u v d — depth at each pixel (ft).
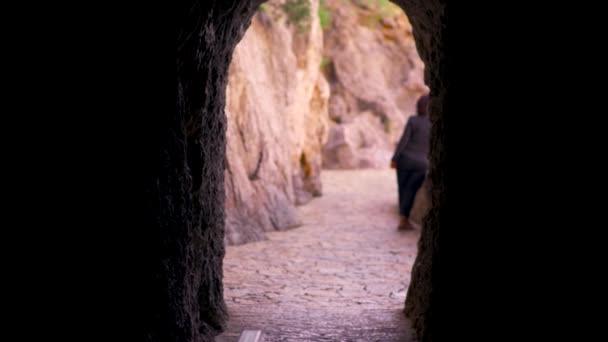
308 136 51.96
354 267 28.53
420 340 17.89
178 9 12.55
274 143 40.29
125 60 11.57
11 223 10.46
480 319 13.20
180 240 13.09
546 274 10.86
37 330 10.57
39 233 10.65
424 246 19.86
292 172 48.57
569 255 10.39
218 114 18.58
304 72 48.39
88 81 11.12
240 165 36.06
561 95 10.68
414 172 37.24
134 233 11.59
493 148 12.84
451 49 15.79
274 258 30.07
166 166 12.50
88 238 11.03
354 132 80.43
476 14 13.71
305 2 48.14
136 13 11.65
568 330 10.33
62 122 10.87
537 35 11.28
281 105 42.88
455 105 15.52
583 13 10.26
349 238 35.55
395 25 89.71
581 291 10.12
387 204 48.88
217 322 18.52
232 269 27.63
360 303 22.48
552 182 10.82
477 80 13.76
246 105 37.27
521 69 11.78
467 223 14.24
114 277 11.27
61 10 10.77
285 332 18.63
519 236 11.69
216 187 18.92
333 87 84.23
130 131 11.64
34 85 10.64
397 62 90.12
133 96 11.71
